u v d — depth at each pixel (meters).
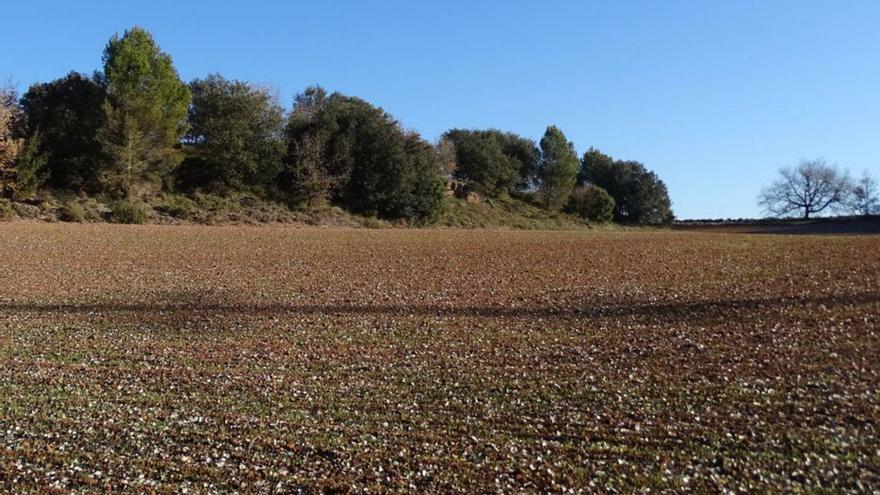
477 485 7.80
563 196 93.00
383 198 65.81
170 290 21.94
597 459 8.57
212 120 60.03
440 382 12.16
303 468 8.24
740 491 7.61
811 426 9.63
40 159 47.41
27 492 7.50
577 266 29.41
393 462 8.44
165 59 57.31
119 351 14.26
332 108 70.38
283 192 63.12
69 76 57.59
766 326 16.69
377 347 14.91
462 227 69.69
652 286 23.61
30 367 12.80
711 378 12.27
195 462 8.37
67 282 22.81
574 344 15.23
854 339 15.08
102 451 8.67
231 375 12.51
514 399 11.15
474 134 93.88
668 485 7.79
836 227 85.62
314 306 19.73
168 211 51.25
